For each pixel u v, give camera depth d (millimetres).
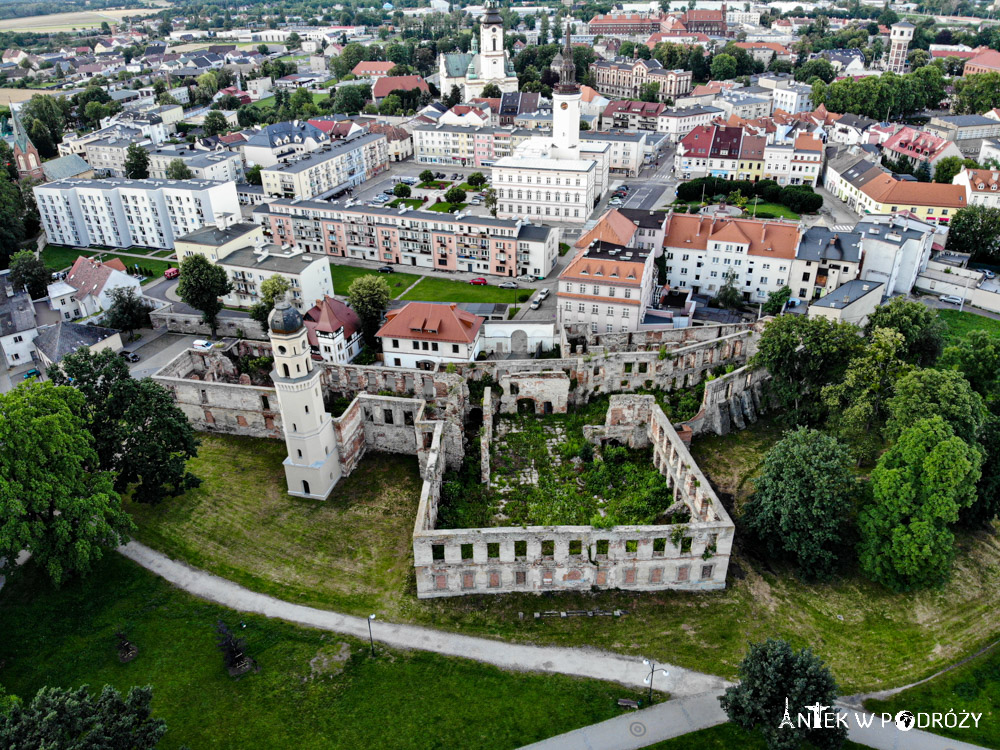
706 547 73938
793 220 196000
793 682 58406
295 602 76250
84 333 128125
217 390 102125
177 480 87375
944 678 67625
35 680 67875
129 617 74438
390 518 87812
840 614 73875
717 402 101812
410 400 95625
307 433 87500
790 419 100625
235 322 141125
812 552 75688
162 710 64938
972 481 75625
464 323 123125
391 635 72188
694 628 72438
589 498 89188
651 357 106375
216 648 71125
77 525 71312
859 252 139625
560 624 73250
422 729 63312
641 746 61500
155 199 184125
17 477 70000
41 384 78688
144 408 84375
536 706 65062
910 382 82938
